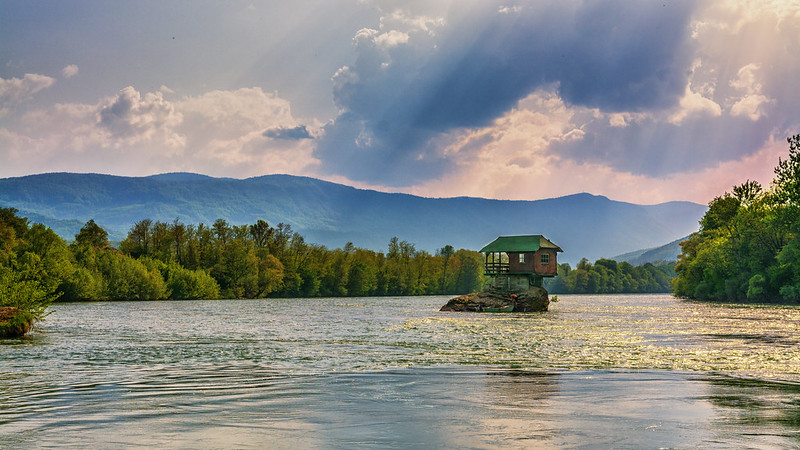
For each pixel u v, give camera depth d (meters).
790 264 117.50
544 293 105.50
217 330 61.22
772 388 26.45
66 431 18.73
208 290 179.75
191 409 21.88
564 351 41.19
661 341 48.00
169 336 53.75
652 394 25.08
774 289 123.50
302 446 17.23
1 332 50.31
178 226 193.50
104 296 150.00
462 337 52.47
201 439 17.91
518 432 18.89
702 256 146.88
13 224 140.88
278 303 151.25
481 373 30.78
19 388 26.17
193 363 34.88
